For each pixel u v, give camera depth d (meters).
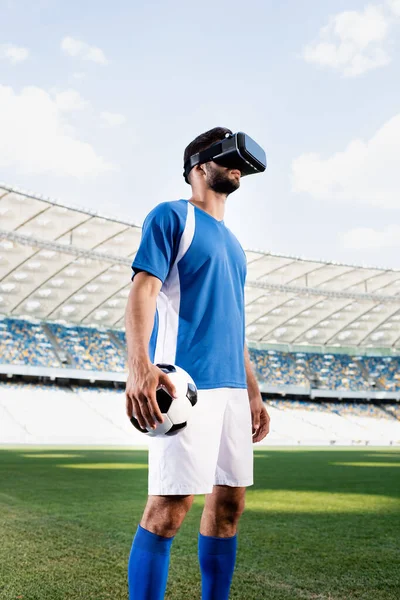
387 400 55.66
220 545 2.16
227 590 2.17
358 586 3.20
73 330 45.50
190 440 1.92
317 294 42.25
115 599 2.84
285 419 46.75
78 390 43.19
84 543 4.29
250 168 2.25
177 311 2.09
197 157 2.29
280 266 38.06
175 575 3.38
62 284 37.50
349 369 53.75
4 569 3.45
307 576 3.42
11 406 37.28
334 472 13.38
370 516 6.17
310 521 5.77
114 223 30.84
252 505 7.09
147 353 1.83
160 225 2.04
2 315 42.44
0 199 27.45
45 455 19.44
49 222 30.27
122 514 5.89
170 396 1.82
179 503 1.93
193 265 2.09
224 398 2.07
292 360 52.81
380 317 47.44
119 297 40.59
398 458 21.39
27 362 40.66
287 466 15.70
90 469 12.92
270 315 45.94
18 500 7.12
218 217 2.30
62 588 3.04
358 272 39.59
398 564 3.78
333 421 48.34
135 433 37.06
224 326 2.13
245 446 2.16
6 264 33.72
